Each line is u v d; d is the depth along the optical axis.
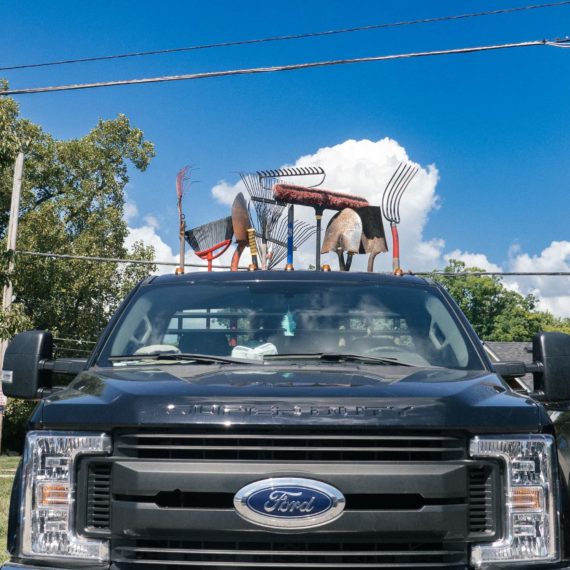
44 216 38.09
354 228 6.80
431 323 4.37
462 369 4.05
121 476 3.12
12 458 25.77
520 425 3.22
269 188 7.30
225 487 3.06
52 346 4.12
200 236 7.77
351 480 3.05
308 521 3.03
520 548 3.12
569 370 3.93
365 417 3.11
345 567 3.04
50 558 3.14
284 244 7.20
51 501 3.18
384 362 4.00
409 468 3.09
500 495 3.16
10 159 21.45
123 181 43.41
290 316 4.38
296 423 3.09
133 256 41.88
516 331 79.56
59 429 3.26
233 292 4.54
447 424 3.14
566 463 5.85
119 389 3.39
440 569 3.07
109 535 3.13
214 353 4.20
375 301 4.48
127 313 4.46
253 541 3.06
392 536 3.06
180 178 7.75
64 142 42.53
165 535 3.08
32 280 37.47
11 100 41.19
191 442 3.15
